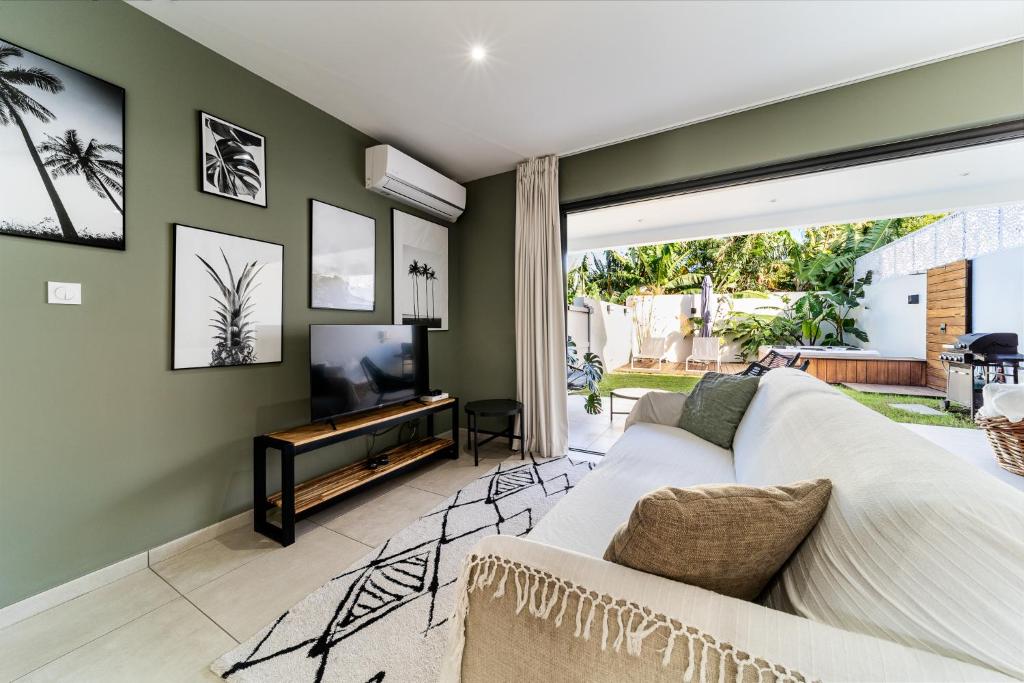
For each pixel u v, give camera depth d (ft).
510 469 9.25
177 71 5.83
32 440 4.61
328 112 8.09
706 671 1.67
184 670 3.83
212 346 6.25
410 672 3.77
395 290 9.75
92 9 5.00
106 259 5.16
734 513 2.08
